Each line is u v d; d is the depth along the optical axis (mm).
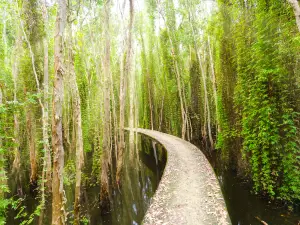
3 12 12258
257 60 7613
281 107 6750
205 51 21922
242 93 8742
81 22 11938
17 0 10758
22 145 15562
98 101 16375
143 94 30672
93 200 10266
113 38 17672
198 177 7137
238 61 8953
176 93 22906
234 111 10461
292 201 6406
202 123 20891
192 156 10320
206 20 18359
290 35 6328
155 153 18797
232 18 10820
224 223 4191
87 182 12391
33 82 11320
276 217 6738
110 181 12812
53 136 4262
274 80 6945
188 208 4945
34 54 11398
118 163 12008
